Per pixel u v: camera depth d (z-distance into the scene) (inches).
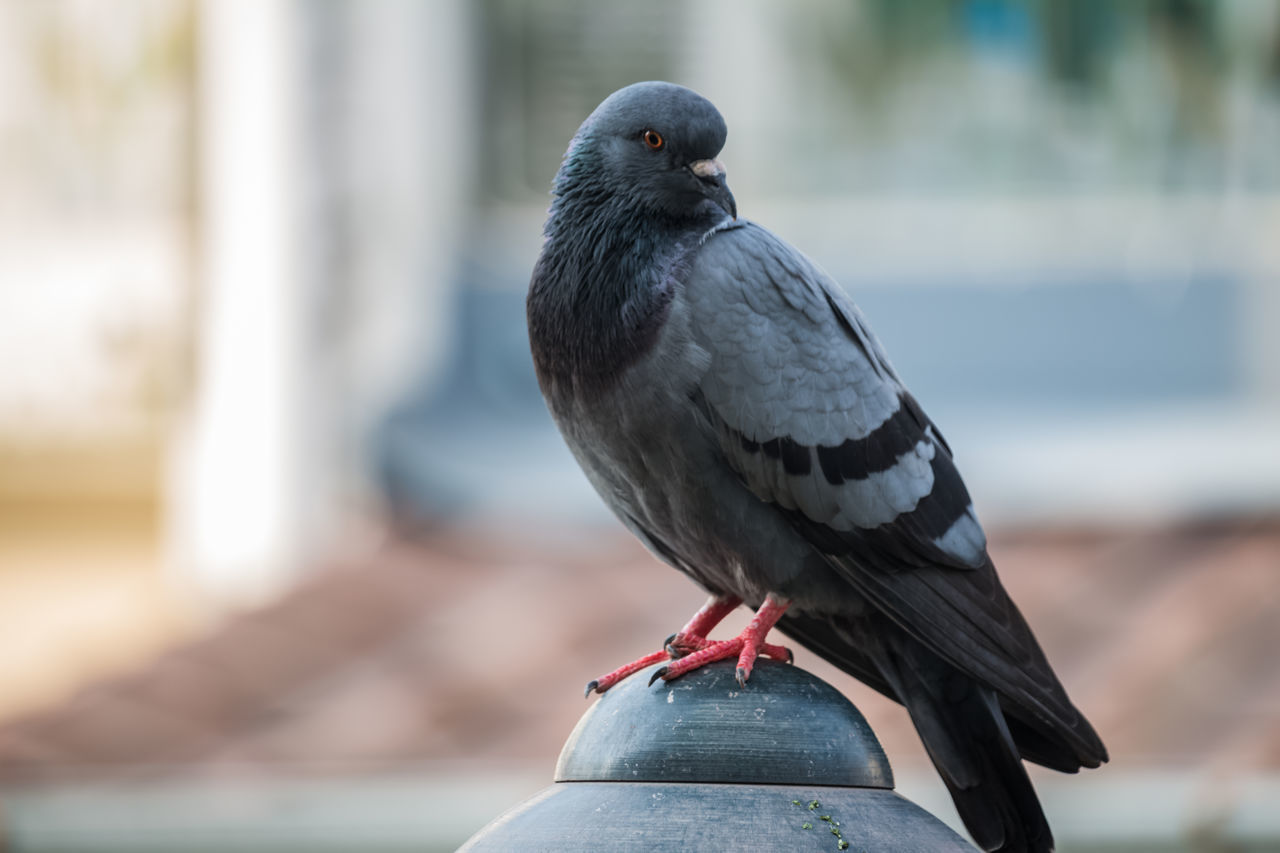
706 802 144.9
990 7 560.1
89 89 659.4
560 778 157.8
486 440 542.0
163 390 663.8
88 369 665.6
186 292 658.2
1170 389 544.7
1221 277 546.9
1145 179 557.9
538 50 564.1
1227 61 557.3
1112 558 479.8
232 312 562.9
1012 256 554.3
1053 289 551.5
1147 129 558.3
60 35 658.8
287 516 558.3
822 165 562.9
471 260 557.3
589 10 564.1
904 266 555.2
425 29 558.9
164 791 376.8
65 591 654.5
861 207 561.9
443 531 530.3
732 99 563.8
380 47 559.2
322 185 558.3
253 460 560.1
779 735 151.2
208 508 567.8
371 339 558.3
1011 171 560.1
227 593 561.6
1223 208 554.3
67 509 673.0
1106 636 434.9
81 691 450.6
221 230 565.9
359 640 461.1
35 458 672.4
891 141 560.7
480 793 368.5
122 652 580.1
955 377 551.5
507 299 553.9
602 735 154.3
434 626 465.4
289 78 557.9
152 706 432.1
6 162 659.4
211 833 371.6
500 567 501.4
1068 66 559.8
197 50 649.6
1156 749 374.6
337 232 558.3
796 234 561.6
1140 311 548.7
